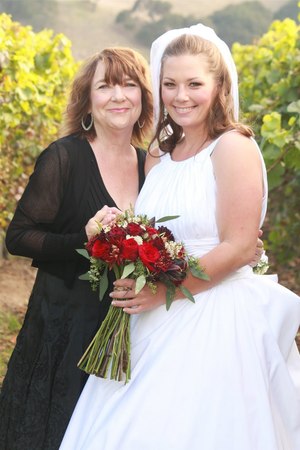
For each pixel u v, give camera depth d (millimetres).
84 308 3555
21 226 3561
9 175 7613
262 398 3092
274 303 3316
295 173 6586
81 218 3574
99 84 3568
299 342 5805
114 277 3545
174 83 3240
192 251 3209
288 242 7238
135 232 3066
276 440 3074
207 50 3230
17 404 3629
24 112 7617
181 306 3217
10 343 5867
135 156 3760
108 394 3236
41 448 3521
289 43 7039
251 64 8469
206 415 3049
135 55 3617
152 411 3053
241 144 3152
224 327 3160
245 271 3342
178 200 3232
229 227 3105
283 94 6359
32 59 7148
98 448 3041
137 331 3283
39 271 3688
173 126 3490
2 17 7402
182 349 3133
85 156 3594
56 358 3559
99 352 3240
